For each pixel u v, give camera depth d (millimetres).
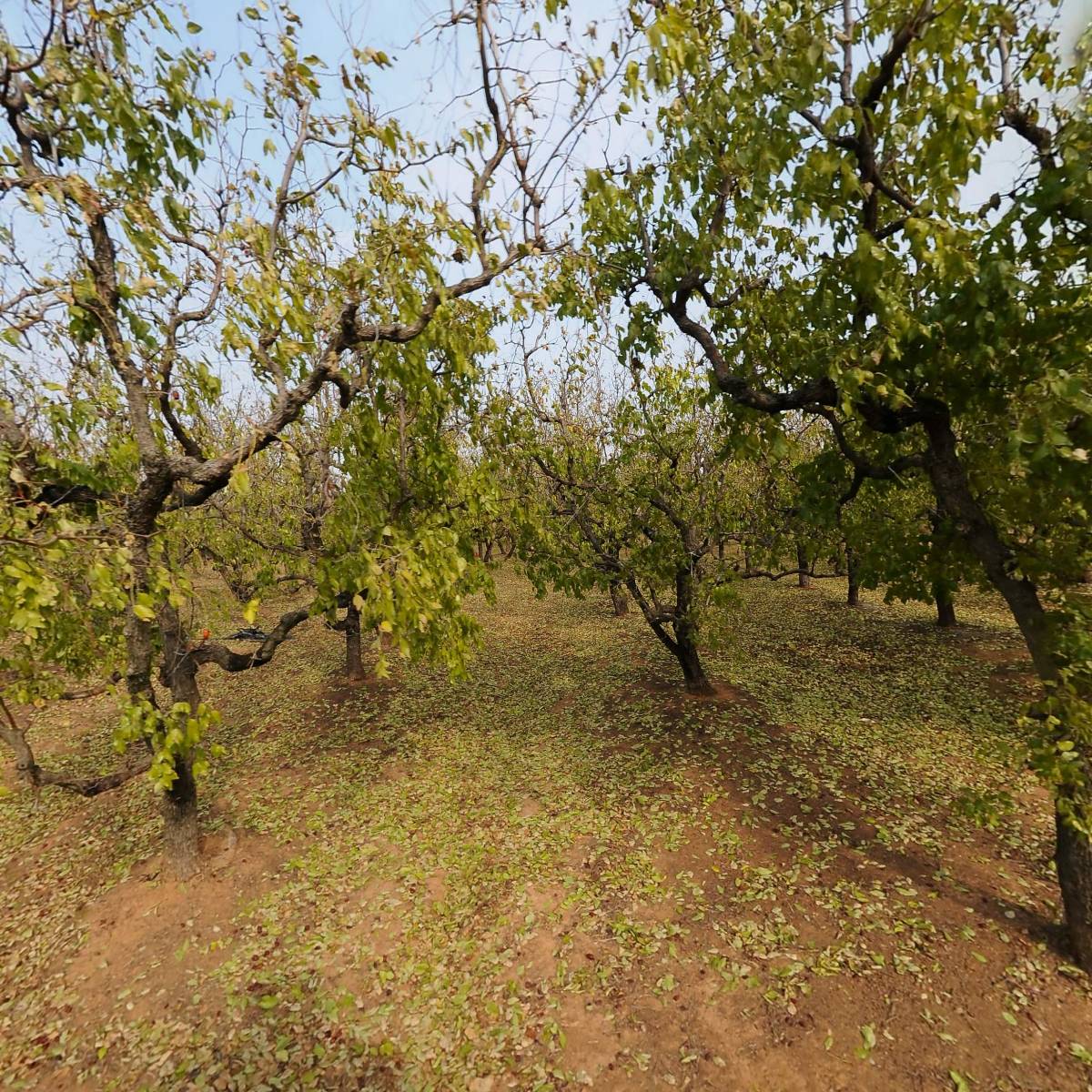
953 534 4746
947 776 6773
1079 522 3914
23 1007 4492
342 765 8047
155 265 3945
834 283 4336
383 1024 4270
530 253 4402
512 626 15266
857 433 5555
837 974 4355
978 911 4762
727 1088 3699
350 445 5934
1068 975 4145
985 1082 3549
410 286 4496
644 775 7293
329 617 4906
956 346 3703
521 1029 4180
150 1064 4020
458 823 6621
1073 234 3486
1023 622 4148
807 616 14070
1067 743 3551
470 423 7621
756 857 5676
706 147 4402
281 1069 3957
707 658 11297
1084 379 3180
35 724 9641
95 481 4977
